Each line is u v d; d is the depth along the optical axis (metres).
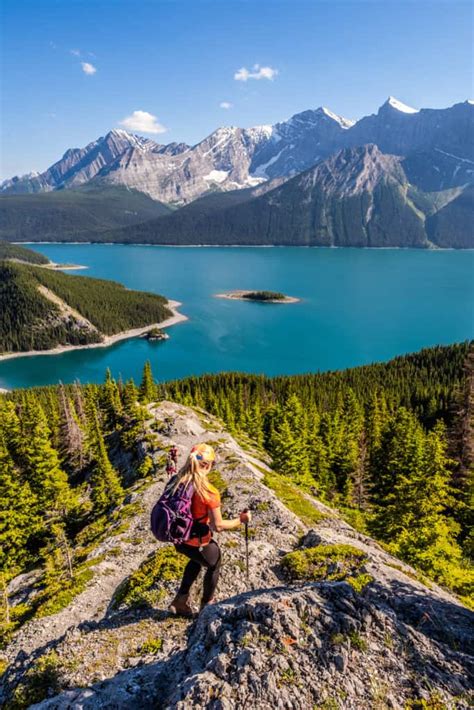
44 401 117.00
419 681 5.76
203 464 6.56
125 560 22.64
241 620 6.58
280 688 5.51
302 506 26.14
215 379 147.75
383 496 54.75
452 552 25.48
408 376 140.75
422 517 33.47
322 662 5.89
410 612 7.09
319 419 78.81
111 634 9.69
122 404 79.88
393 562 14.97
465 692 5.59
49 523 48.59
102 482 48.38
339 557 13.05
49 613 17.81
